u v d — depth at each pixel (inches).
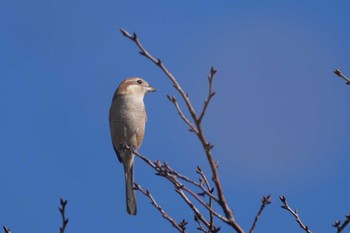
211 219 308.3
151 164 301.0
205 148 265.0
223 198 272.1
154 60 264.5
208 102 260.5
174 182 288.8
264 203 285.4
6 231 292.5
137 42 265.9
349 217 301.3
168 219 315.3
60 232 269.6
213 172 269.1
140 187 319.9
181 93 263.0
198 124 262.5
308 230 339.3
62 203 271.4
